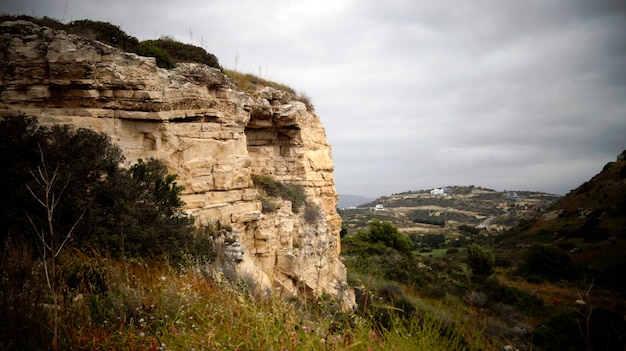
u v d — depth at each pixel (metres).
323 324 5.23
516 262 52.78
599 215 68.31
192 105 15.08
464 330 5.21
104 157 11.18
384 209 183.75
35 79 12.29
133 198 10.65
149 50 15.53
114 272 6.57
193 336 4.68
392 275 35.50
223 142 16.36
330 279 21.38
